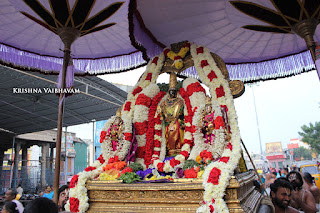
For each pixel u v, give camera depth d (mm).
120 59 6273
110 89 14281
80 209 3051
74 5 4668
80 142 27875
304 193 4215
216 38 5266
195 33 5012
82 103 15211
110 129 3838
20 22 5207
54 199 4363
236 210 2518
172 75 4250
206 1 4102
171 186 2729
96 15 4938
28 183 19766
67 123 19484
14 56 5828
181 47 4281
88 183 3258
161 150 3994
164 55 4410
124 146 3699
